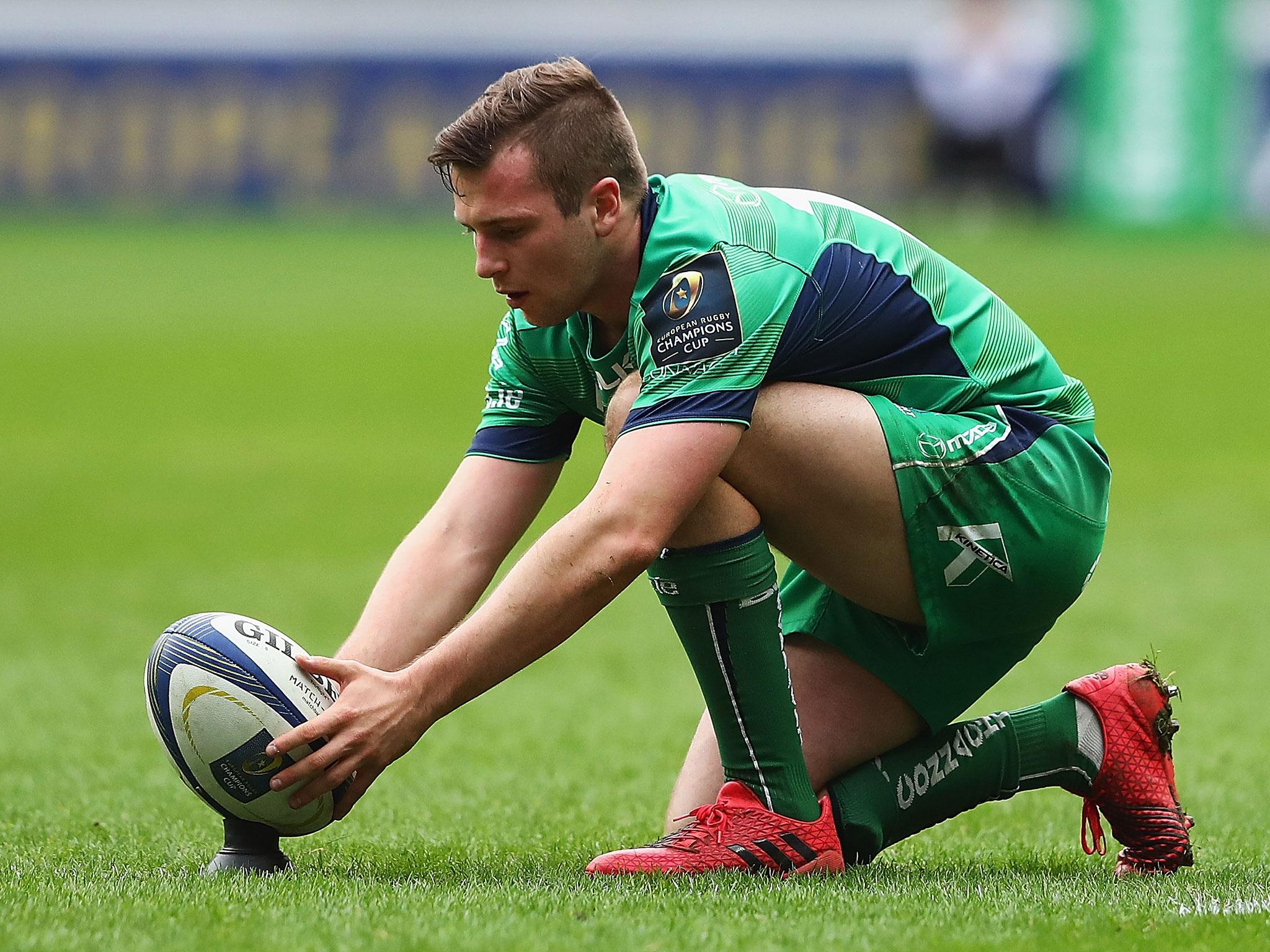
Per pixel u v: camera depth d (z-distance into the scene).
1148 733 11.73
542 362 11.41
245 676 10.18
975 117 116.69
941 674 11.55
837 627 11.67
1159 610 28.55
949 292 11.27
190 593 30.70
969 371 11.16
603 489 9.88
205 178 127.12
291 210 127.69
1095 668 23.59
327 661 10.05
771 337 10.21
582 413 11.77
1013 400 11.30
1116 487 43.59
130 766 17.22
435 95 126.06
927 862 12.11
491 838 13.18
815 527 10.83
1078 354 68.62
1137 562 33.78
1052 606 11.40
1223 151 112.56
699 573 10.38
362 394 62.44
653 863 10.50
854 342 10.80
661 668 25.00
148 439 52.94
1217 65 111.62
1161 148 113.25
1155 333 74.19
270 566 33.91
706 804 11.32
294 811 10.37
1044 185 116.19
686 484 9.90
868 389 11.02
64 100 125.75
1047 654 24.69
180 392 62.69
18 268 101.62
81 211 127.00
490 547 11.74
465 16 124.81
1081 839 11.91
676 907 9.28
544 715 21.09
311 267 103.88
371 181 127.38
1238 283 91.00
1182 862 11.63
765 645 10.57
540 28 123.94
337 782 10.11
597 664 25.30
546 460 11.92
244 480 45.56
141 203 127.06
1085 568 11.39
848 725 11.60
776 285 10.30
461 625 9.98
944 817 11.84
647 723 20.39
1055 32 114.06
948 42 116.81
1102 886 10.54
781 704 10.67
